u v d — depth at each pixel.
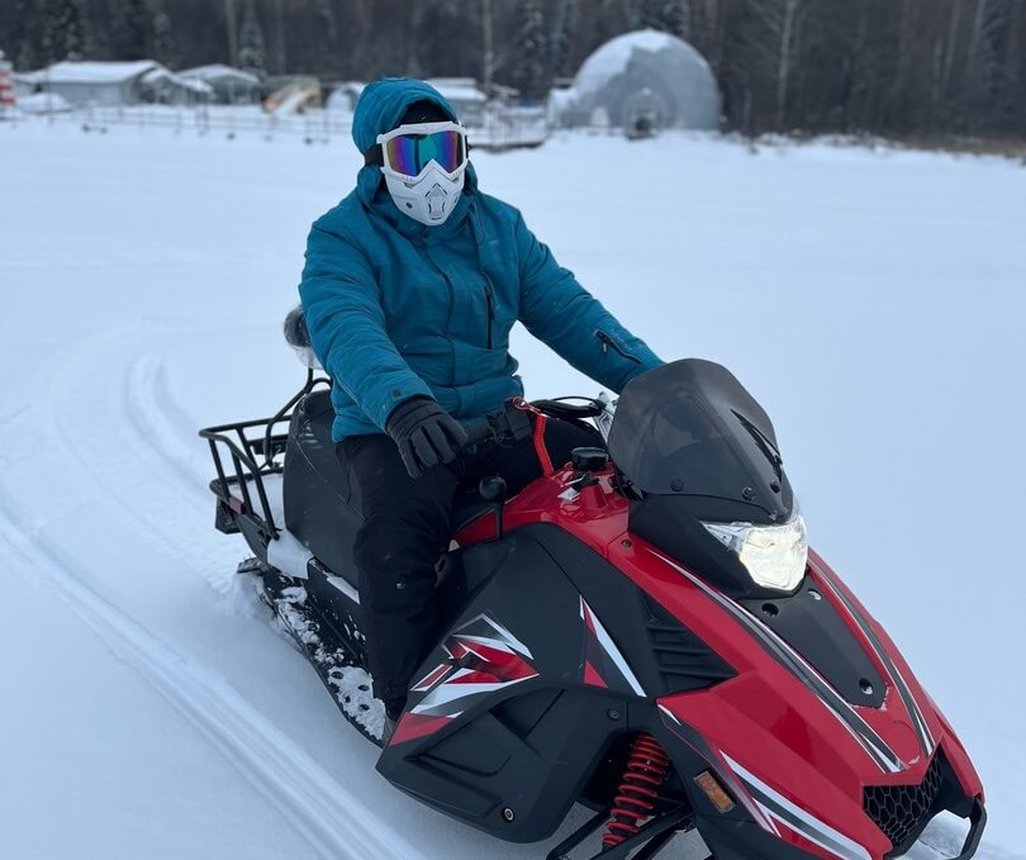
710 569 2.01
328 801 2.53
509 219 2.79
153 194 16.84
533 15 64.94
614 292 9.38
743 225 14.54
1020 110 41.12
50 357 6.68
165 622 3.39
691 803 1.92
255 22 68.00
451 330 2.64
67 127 31.67
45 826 2.44
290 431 3.20
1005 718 2.82
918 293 9.72
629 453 2.11
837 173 23.80
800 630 1.98
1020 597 3.55
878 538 4.05
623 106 37.81
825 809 1.80
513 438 2.29
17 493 4.44
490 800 2.18
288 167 22.42
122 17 67.31
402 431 2.12
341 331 2.38
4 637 3.28
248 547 3.94
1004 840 2.35
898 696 2.00
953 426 5.60
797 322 8.30
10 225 13.00
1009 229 14.47
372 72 67.50
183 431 5.27
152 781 2.61
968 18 47.03
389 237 2.59
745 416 2.17
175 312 8.41
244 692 3.00
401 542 2.37
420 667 2.35
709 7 51.12
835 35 42.09
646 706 1.95
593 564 2.10
